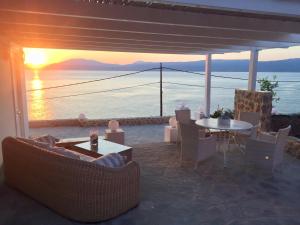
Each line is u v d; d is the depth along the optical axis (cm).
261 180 443
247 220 322
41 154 332
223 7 286
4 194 382
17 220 316
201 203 364
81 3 315
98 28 389
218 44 591
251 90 727
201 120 573
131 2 319
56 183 320
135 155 569
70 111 1619
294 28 424
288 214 337
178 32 436
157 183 427
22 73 675
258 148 469
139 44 600
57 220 318
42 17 356
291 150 580
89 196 304
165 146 639
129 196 339
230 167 502
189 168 495
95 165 302
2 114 498
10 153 385
